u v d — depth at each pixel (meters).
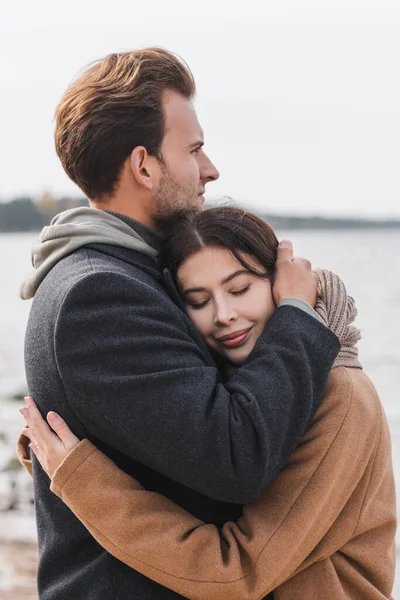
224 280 1.95
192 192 2.16
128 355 1.75
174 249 1.99
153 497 1.82
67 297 1.76
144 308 1.81
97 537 1.80
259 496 1.87
